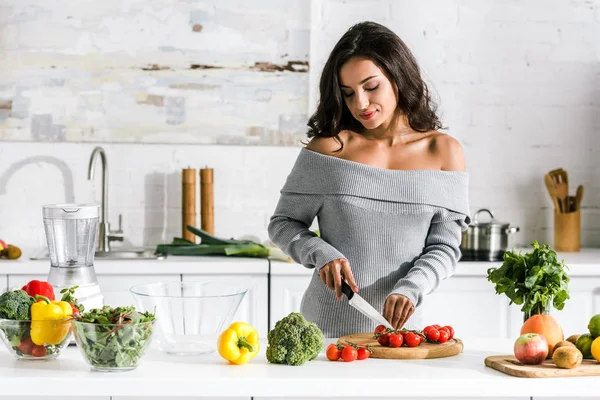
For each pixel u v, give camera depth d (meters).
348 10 4.07
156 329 1.91
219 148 4.04
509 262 2.07
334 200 2.35
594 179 4.20
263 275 3.56
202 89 4.00
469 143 4.15
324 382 1.74
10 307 1.88
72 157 3.98
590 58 4.16
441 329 2.07
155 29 3.96
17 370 1.81
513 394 1.75
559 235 4.02
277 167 4.07
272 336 1.89
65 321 1.89
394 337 1.99
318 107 2.45
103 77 3.95
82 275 2.13
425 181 2.35
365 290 2.35
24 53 3.91
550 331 1.93
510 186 4.17
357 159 2.41
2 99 3.92
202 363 1.88
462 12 4.10
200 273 3.53
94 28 3.94
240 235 4.07
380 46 2.29
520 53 4.14
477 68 4.12
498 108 4.14
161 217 4.03
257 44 4.00
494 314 3.59
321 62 4.07
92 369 1.82
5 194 3.96
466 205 2.41
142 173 4.01
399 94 2.36
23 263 3.47
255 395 1.74
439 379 1.75
